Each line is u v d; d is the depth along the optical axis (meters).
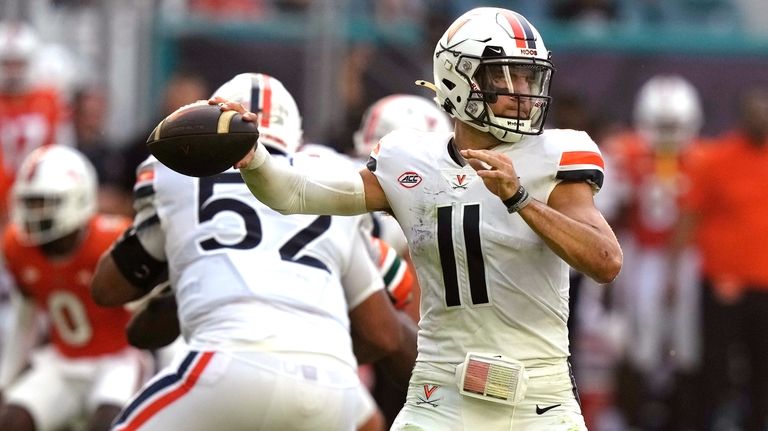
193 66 40.16
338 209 17.06
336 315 19.42
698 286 38.25
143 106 39.84
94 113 39.81
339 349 19.22
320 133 37.97
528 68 16.69
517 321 16.62
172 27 40.19
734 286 37.50
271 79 20.84
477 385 16.52
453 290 16.73
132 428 18.59
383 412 29.12
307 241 19.55
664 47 41.75
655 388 38.59
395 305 21.62
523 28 16.75
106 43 40.03
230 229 19.42
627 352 38.44
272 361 18.64
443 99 17.08
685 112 38.34
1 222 38.34
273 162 16.58
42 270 28.09
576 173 16.38
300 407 18.70
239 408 18.55
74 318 28.27
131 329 21.55
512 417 16.62
